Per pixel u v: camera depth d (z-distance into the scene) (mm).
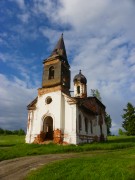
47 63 30797
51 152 18578
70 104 26766
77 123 26047
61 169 10859
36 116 28594
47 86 29297
